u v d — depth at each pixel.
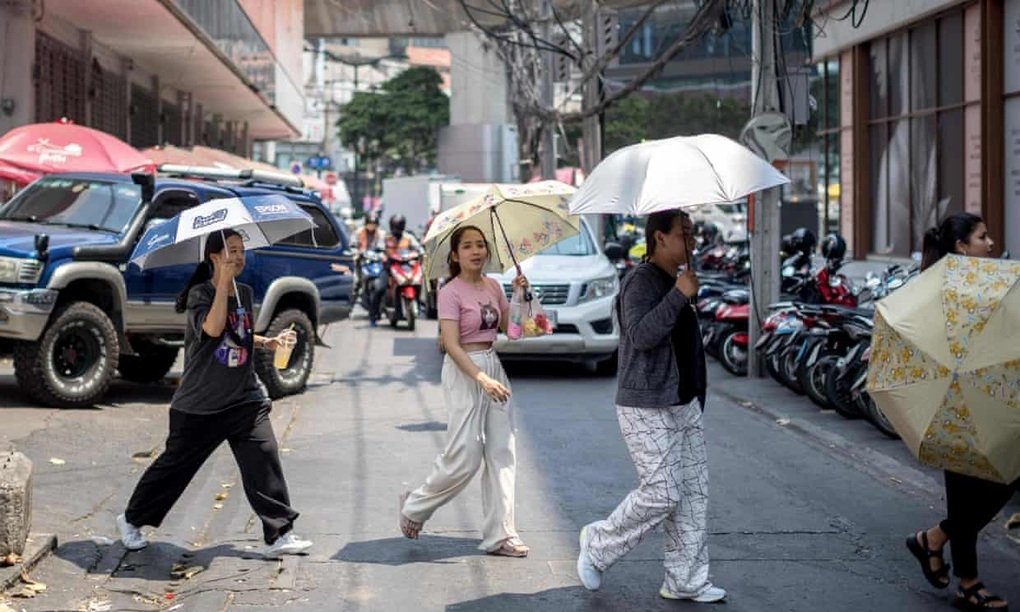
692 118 39.03
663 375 5.94
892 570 6.80
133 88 27.17
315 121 87.25
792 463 9.70
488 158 53.16
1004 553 7.07
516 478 9.09
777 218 13.99
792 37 15.97
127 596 6.25
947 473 6.01
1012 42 18.14
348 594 6.29
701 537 6.14
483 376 6.71
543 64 26.72
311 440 10.60
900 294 5.82
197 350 6.74
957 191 20.36
